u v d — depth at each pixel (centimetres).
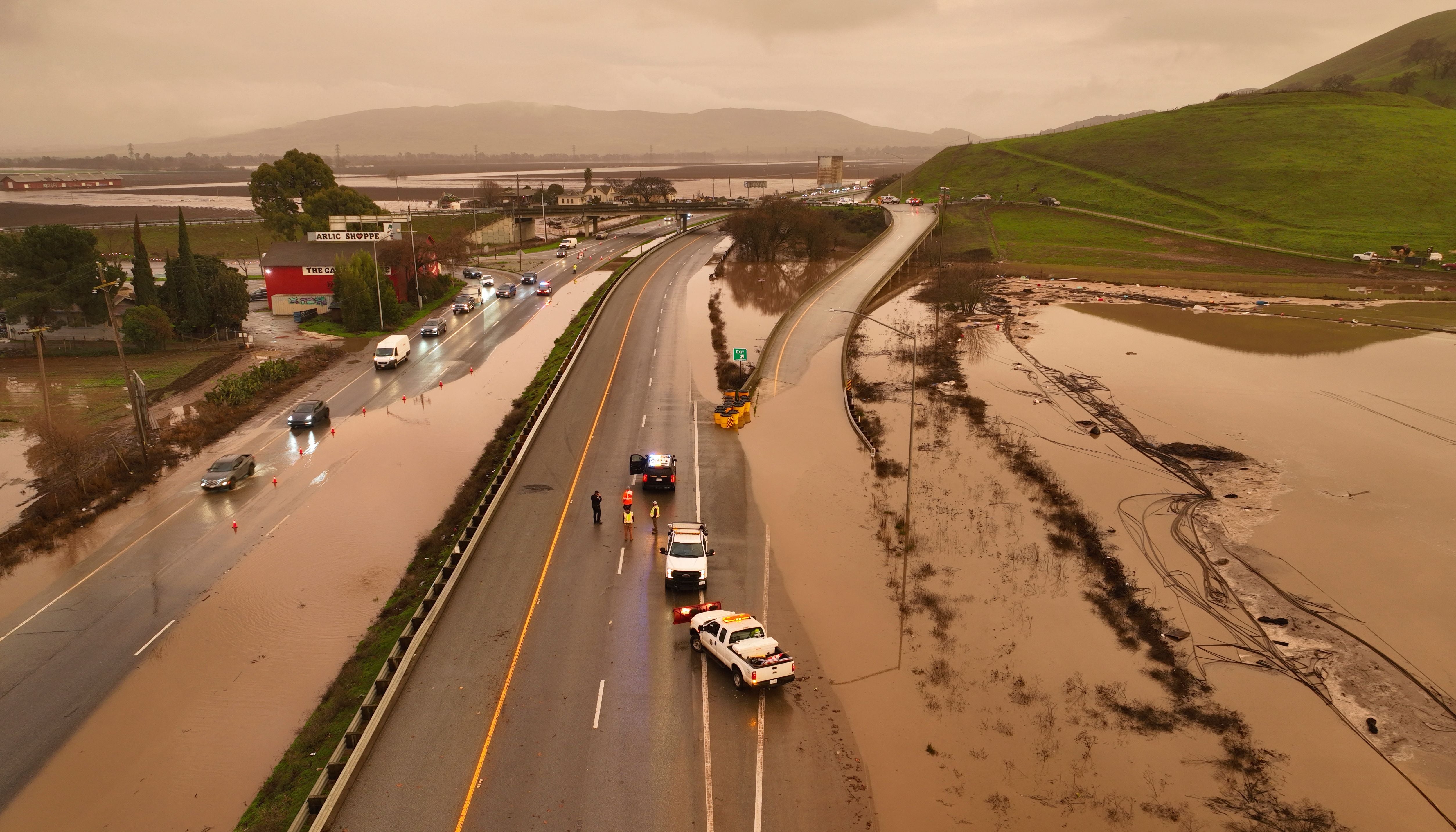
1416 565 3916
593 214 19200
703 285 11912
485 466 5206
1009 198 19338
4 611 3612
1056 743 2623
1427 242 13475
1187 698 2900
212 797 2575
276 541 4275
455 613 3262
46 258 8256
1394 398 6556
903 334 7806
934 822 2264
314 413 6012
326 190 14562
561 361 7494
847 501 4519
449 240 15650
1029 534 4184
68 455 4756
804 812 2275
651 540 3941
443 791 2309
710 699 2748
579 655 2977
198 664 3244
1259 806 2381
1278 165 17462
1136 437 5722
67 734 2852
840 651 3088
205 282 8562
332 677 3161
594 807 2262
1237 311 10138
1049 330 9169
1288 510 4531
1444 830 2312
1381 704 2917
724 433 5572
